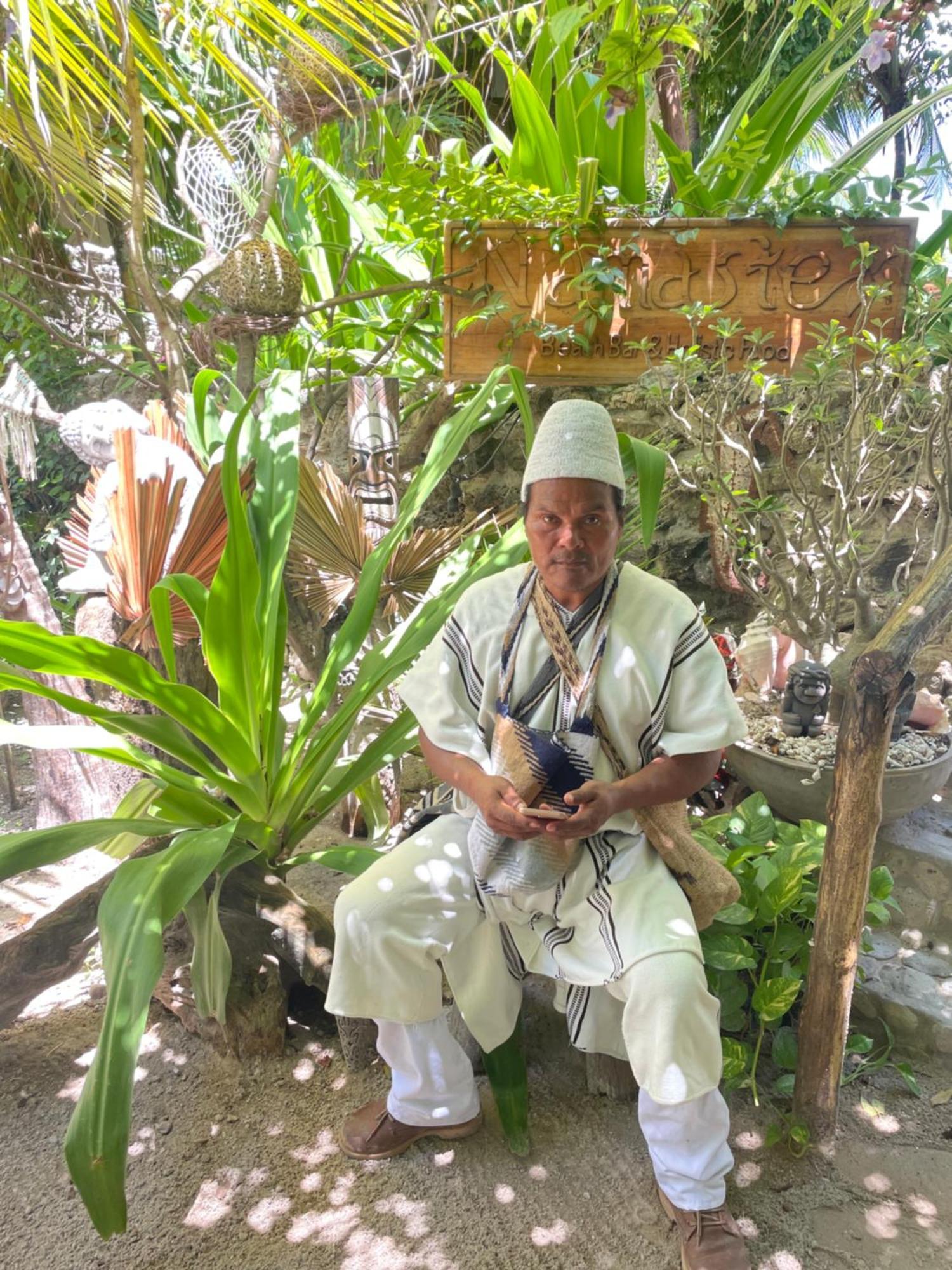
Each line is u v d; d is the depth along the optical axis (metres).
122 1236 1.57
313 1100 1.86
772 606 2.37
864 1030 1.97
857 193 2.36
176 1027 2.07
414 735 2.12
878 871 1.93
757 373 2.17
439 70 4.45
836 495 2.23
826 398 2.29
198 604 1.76
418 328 3.29
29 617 2.80
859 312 2.39
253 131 3.00
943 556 1.58
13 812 3.19
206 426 2.44
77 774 2.89
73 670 1.70
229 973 1.68
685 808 1.56
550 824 1.37
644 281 2.47
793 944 1.79
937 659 2.63
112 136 3.13
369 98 2.56
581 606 1.45
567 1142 1.76
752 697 2.44
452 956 1.63
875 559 2.24
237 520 1.74
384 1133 1.72
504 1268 1.51
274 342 4.11
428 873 1.56
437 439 2.27
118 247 3.61
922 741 2.17
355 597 2.48
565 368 2.57
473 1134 1.77
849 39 2.69
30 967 1.95
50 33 1.87
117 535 1.87
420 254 3.32
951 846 2.19
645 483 2.12
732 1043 1.75
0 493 2.71
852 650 2.27
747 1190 1.63
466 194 2.51
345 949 1.54
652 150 3.78
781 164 2.91
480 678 1.52
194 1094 1.89
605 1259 1.52
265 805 2.06
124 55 2.08
